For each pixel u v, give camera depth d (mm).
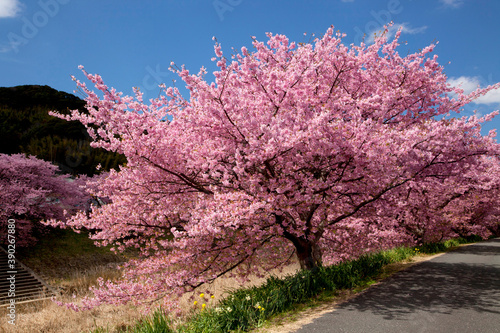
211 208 5707
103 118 5406
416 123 8172
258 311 5086
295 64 6441
